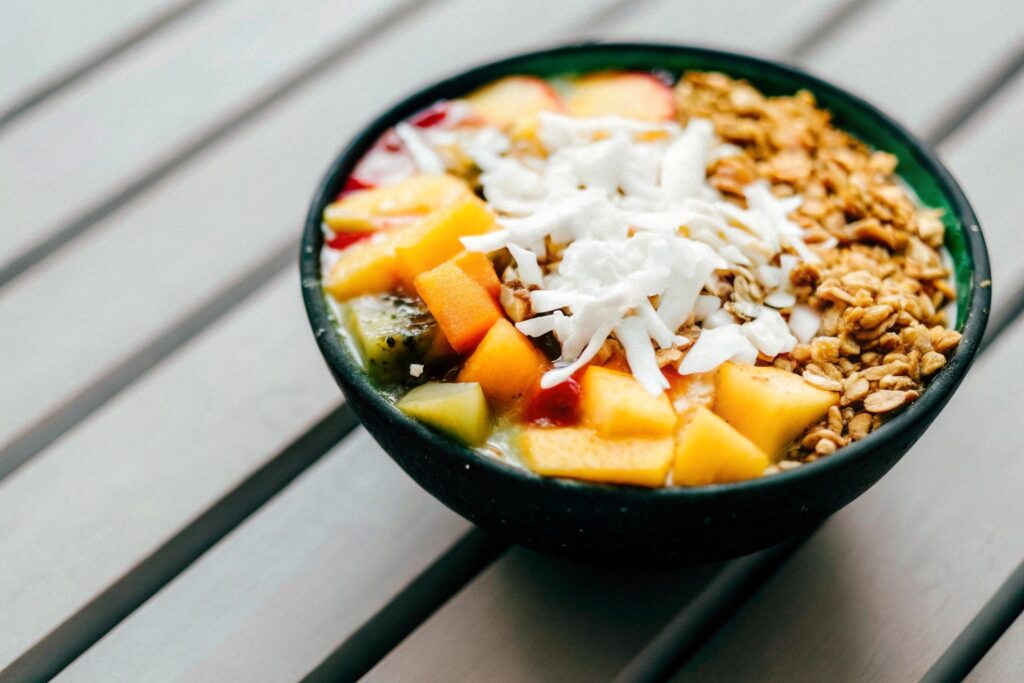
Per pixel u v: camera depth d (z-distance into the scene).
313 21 0.49
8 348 0.42
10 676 0.37
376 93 0.47
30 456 0.41
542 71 0.41
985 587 0.37
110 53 0.48
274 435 0.40
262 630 0.37
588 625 0.37
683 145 0.39
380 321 0.36
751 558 0.38
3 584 0.38
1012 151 0.45
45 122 0.46
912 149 0.38
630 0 0.49
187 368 0.41
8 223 0.44
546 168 0.39
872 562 0.37
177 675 0.36
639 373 0.35
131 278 0.43
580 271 0.36
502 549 0.38
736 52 0.41
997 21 0.48
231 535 0.38
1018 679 0.36
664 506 0.32
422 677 0.36
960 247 0.37
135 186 0.45
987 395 0.40
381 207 0.38
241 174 0.45
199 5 0.49
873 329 0.36
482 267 0.36
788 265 0.37
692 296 0.36
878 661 0.36
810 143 0.39
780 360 0.36
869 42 0.48
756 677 0.36
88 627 0.38
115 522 0.39
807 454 0.34
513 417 0.35
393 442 0.34
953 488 0.38
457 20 0.49
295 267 0.43
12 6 0.49
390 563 0.38
